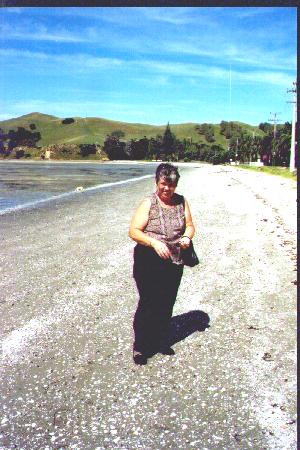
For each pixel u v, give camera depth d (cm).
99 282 671
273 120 8900
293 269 732
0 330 487
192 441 297
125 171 6425
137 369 396
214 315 531
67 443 297
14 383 373
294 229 1101
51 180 3881
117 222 1280
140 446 293
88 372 391
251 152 11450
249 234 1046
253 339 459
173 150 16400
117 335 472
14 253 874
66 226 1220
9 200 2030
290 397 349
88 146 16675
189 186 2873
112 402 344
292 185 2875
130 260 812
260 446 291
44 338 464
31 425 316
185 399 348
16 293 619
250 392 357
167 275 393
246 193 2250
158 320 418
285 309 546
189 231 394
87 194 2352
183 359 415
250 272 720
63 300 588
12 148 17788
